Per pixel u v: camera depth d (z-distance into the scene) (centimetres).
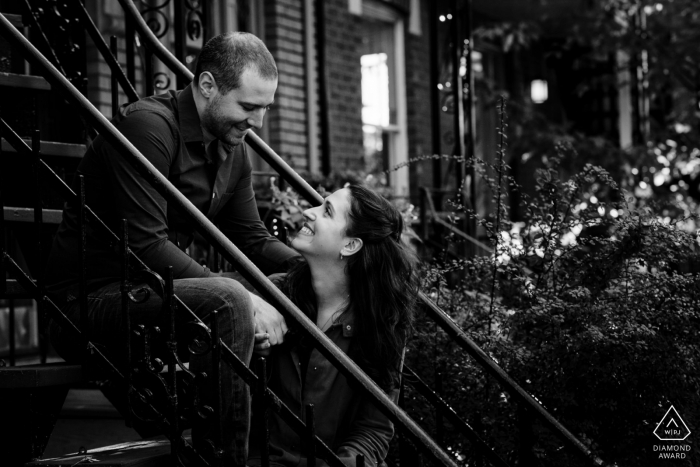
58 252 277
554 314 315
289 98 756
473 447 320
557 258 345
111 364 254
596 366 306
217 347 237
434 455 234
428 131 973
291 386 265
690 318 313
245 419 250
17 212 303
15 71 523
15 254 559
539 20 1095
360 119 866
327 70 811
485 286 374
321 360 265
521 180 1099
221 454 237
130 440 398
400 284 270
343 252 267
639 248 324
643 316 308
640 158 984
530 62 1209
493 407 328
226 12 716
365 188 273
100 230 260
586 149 981
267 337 259
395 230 273
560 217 355
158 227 262
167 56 364
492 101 1038
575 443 281
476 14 1122
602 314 310
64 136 374
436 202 690
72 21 371
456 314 355
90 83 584
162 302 247
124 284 248
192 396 242
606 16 1038
